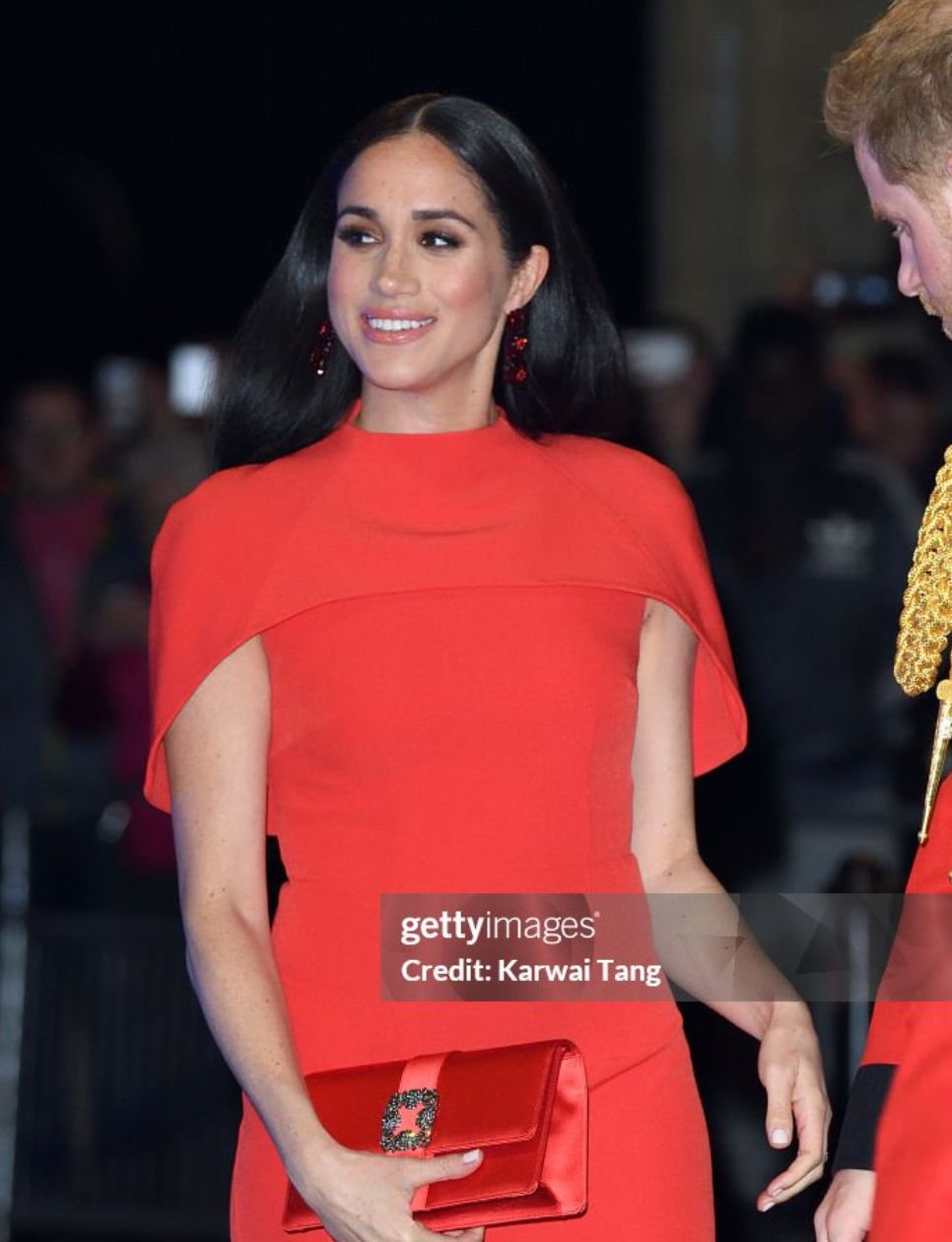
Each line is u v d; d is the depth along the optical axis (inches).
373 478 478.3
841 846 814.5
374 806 464.8
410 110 478.9
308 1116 444.5
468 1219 440.1
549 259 493.0
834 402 928.9
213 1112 861.2
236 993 455.5
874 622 888.3
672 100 1346.0
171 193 1576.0
